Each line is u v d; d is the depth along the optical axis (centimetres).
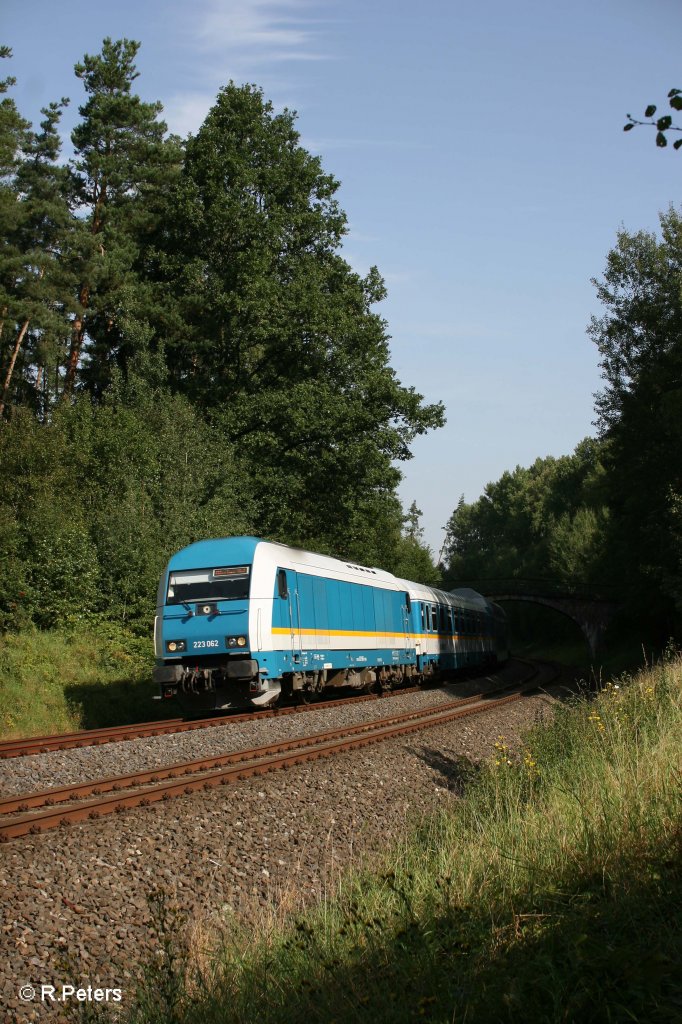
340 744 1471
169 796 995
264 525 3850
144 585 2700
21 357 4288
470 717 2077
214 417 3881
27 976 582
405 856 880
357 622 2566
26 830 833
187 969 597
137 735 1612
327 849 937
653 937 513
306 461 3897
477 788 1184
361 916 636
